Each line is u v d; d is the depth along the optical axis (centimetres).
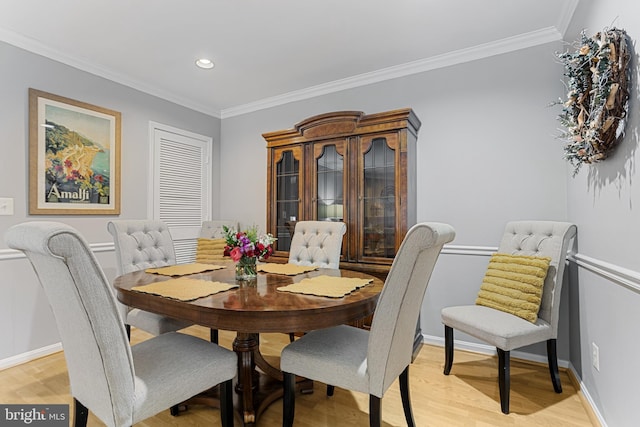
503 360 180
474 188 264
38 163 253
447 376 222
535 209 243
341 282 175
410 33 241
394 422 172
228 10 214
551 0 204
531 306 197
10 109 239
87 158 283
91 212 286
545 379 217
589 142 162
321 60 282
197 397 182
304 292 154
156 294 150
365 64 289
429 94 282
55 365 238
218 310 131
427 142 282
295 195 312
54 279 109
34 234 98
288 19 224
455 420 173
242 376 174
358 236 275
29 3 205
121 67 294
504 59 254
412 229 124
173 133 357
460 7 211
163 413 182
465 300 265
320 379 143
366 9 213
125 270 222
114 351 110
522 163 248
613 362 154
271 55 273
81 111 279
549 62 239
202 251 360
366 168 275
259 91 349
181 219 366
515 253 229
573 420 174
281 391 191
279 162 321
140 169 326
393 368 136
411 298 136
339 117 283
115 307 111
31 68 250
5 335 235
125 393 112
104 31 238
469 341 265
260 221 380
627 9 138
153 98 338
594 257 179
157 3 207
